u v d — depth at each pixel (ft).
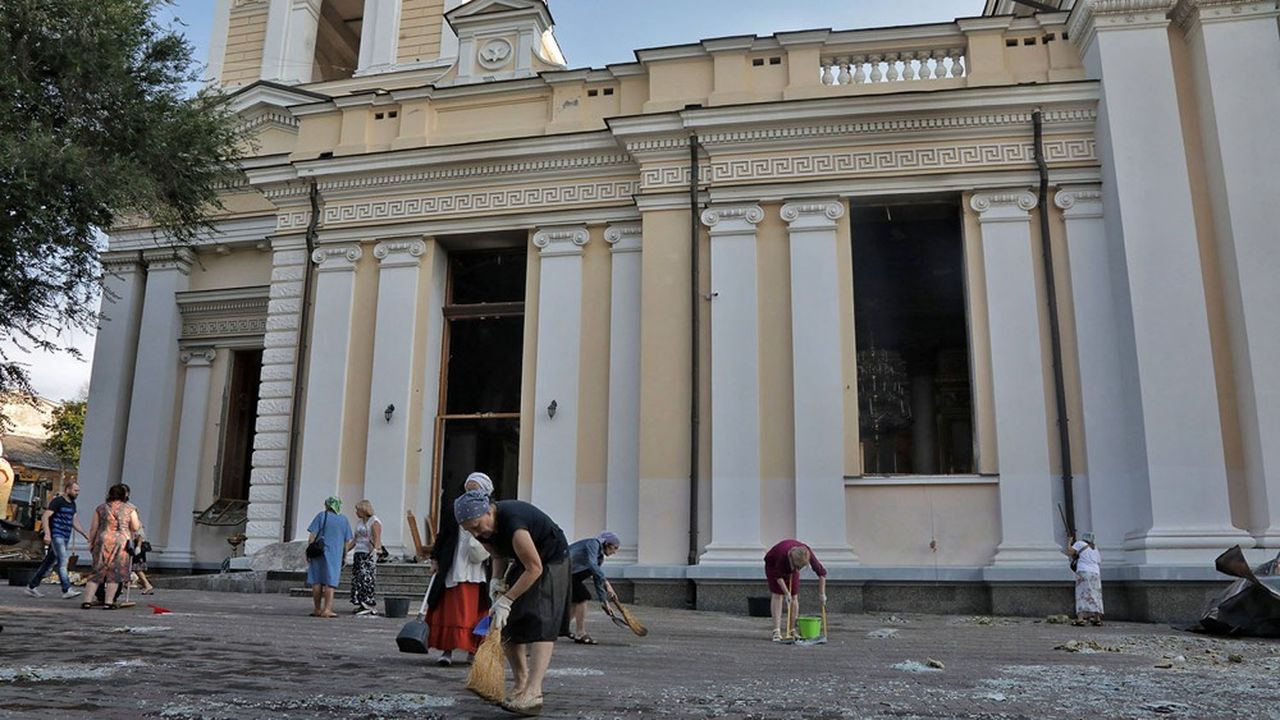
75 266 51.80
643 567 49.11
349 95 61.57
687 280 52.95
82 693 17.24
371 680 19.85
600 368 54.90
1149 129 48.42
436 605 23.06
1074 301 49.06
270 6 80.53
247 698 16.99
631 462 52.80
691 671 22.67
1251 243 45.62
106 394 70.74
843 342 50.52
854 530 48.42
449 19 65.57
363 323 58.59
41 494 151.33
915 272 53.67
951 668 23.73
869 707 17.07
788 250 52.26
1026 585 45.42
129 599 44.04
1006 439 48.11
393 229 59.21
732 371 51.01
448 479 57.57
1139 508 45.42
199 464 69.36
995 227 50.78
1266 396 43.91
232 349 71.15
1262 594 34.27
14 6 46.60
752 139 53.42
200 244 71.97
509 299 59.88
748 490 49.24
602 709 16.51
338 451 56.54
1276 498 42.88
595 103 58.54
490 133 59.77
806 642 31.04
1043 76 52.31
